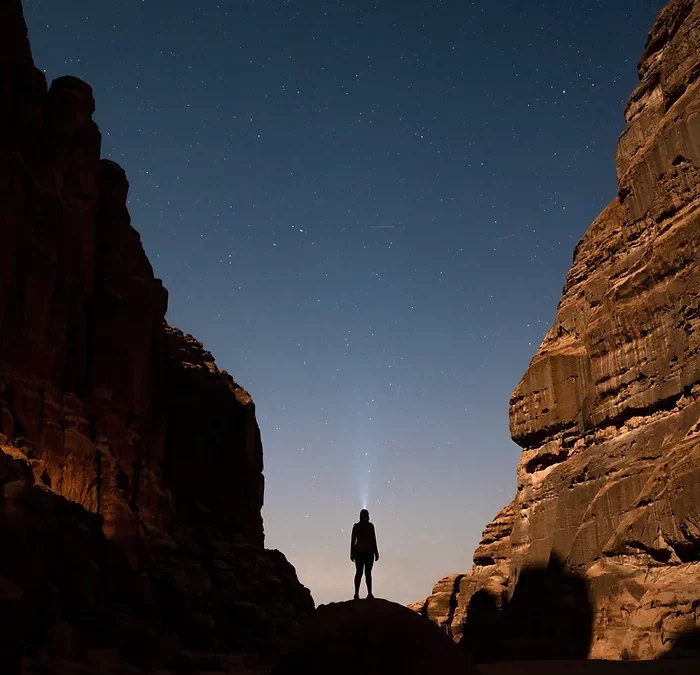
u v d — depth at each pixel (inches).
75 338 1328.7
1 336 1140.5
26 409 1112.2
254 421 2012.8
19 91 1344.7
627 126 1537.9
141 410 1437.0
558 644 1237.1
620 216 1635.1
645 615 978.1
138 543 1170.0
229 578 1411.2
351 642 423.2
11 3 1342.3
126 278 1475.1
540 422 1595.7
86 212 1406.3
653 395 1268.5
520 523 1604.3
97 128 1492.4
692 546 1002.7
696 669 727.1
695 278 1188.5
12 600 474.0
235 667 1005.2
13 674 465.7
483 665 953.5
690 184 1273.4
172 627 1151.0
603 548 1210.0
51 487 1063.0
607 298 1449.3
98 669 773.9
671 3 1459.2
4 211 1173.1
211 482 1802.4
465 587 2095.2
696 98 1294.3
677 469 1051.9
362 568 754.2
